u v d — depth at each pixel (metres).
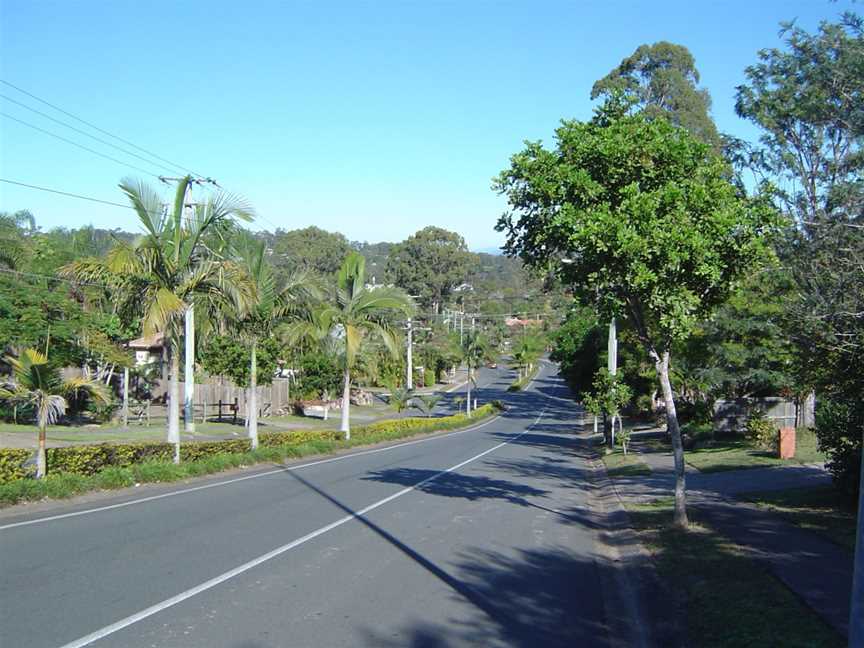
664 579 8.68
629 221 9.68
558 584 8.85
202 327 21.97
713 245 10.18
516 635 6.84
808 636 6.14
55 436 24.88
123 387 32.59
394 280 98.06
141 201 18.06
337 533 11.45
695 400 33.66
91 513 12.76
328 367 48.50
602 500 16.91
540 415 62.25
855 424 12.73
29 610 7.09
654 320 12.34
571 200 10.31
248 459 21.34
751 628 6.50
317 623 6.96
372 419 49.00
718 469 19.94
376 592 8.12
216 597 7.72
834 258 11.27
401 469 22.00
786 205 15.27
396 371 64.06
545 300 138.50
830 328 11.15
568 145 10.59
